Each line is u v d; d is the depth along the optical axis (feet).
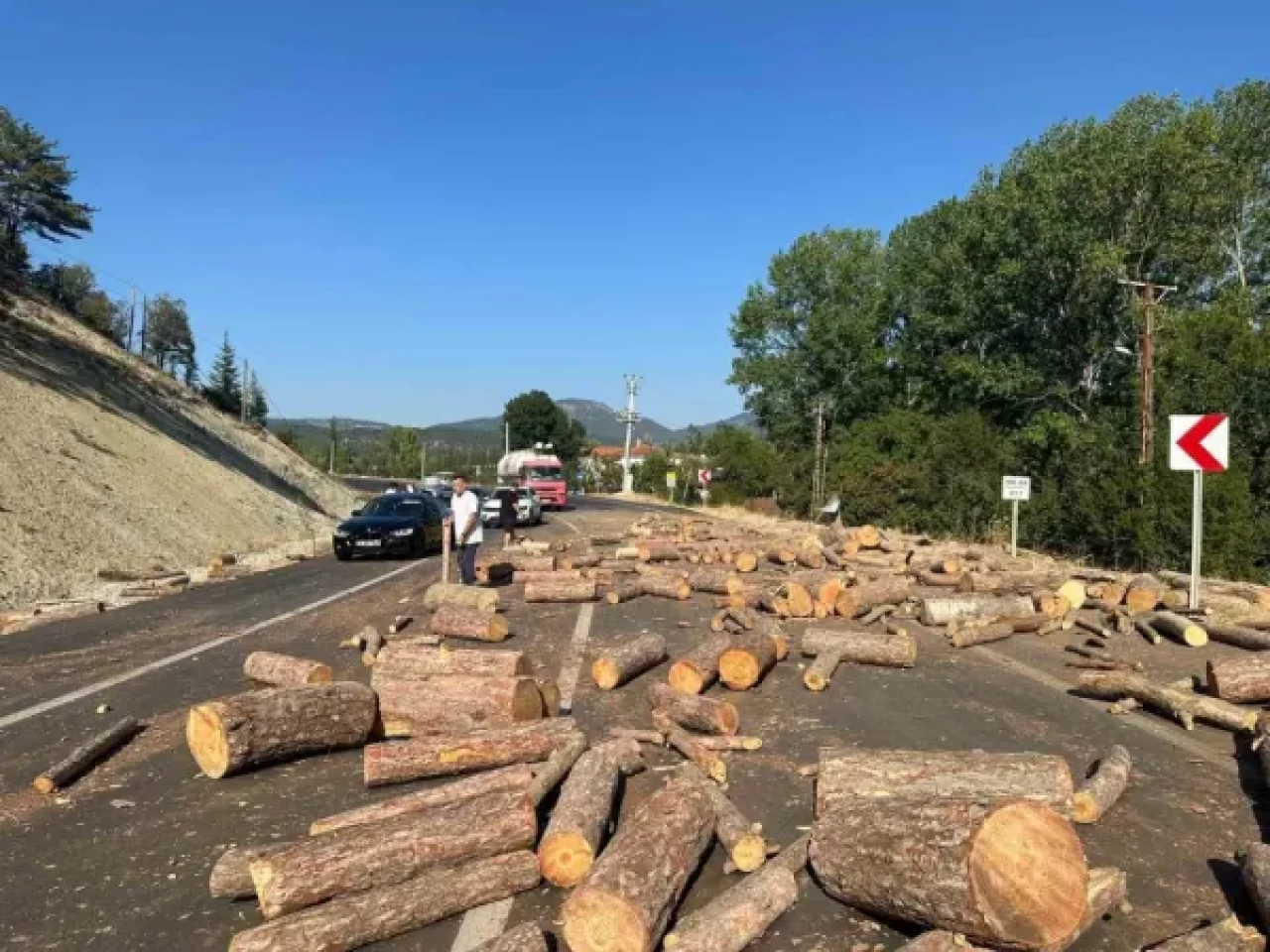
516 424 338.95
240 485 98.17
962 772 16.66
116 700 26.25
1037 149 114.32
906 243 164.25
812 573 47.75
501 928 13.08
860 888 13.04
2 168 132.16
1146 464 67.97
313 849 13.35
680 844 13.66
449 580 54.60
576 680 28.50
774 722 23.79
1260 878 13.46
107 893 14.40
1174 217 102.12
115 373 111.34
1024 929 11.21
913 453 128.98
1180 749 21.58
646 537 77.51
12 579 48.47
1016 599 38.60
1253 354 75.31
